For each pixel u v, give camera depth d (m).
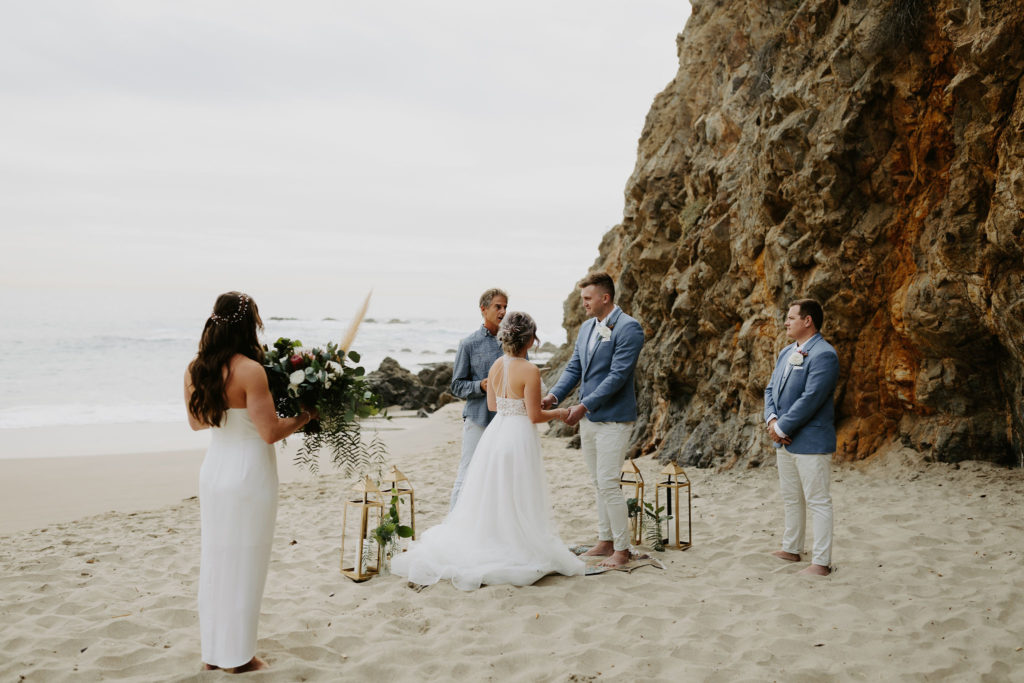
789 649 3.78
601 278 5.46
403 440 14.85
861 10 8.20
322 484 9.41
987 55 6.60
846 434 8.45
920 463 7.63
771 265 9.28
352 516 7.24
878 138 8.15
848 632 3.96
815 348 5.11
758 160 9.69
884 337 8.25
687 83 13.08
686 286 11.00
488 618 4.29
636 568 5.21
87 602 4.62
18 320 59.72
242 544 3.48
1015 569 4.78
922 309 7.53
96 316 68.31
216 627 3.49
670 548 5.74
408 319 104.31
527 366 5.14
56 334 48.62
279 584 5.04
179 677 3.43
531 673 3.55
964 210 7.17
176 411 20.19
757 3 11.45
